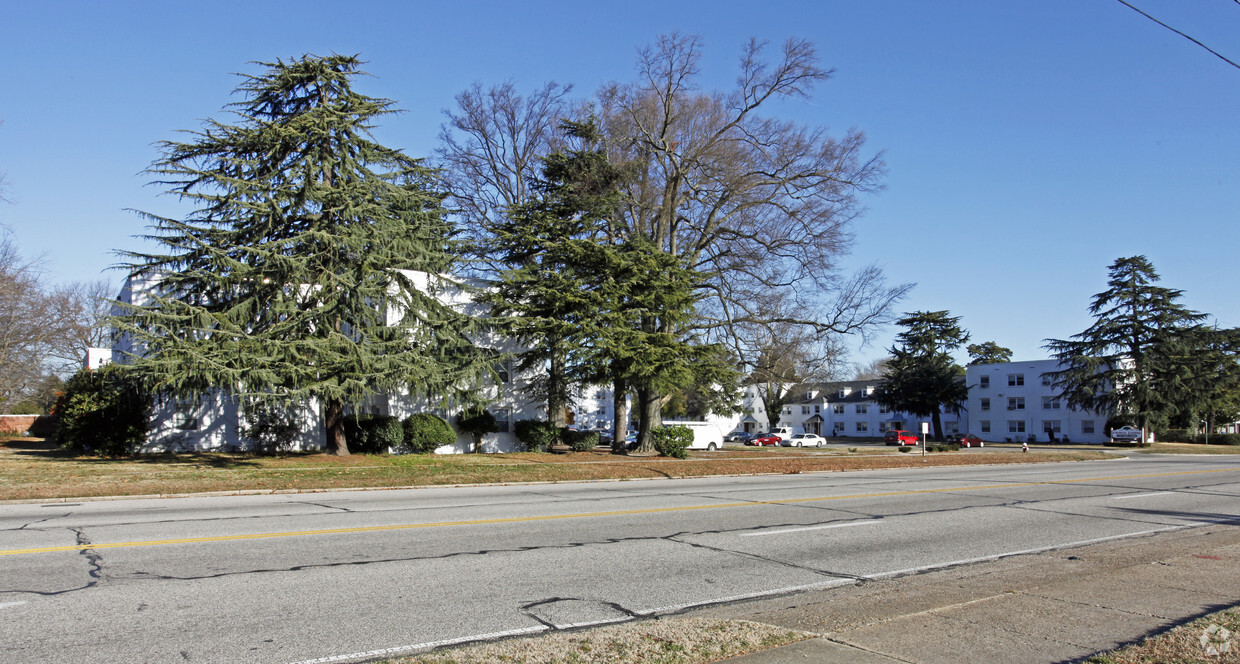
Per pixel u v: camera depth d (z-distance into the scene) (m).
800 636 5.69
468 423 30.31
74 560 8.30
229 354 20.30
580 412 44.22
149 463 22.59
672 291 29.19
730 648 5.34
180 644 5.44
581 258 28.84
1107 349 62.16
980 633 5.86
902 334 73.50
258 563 8.23
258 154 23.33
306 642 5.54
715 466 25.53
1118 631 5.99
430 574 7.80
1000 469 27.91
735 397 44.31
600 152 32.38
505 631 5.90
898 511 13.72
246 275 22.02
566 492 17.23
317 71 23.73
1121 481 21.69
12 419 45.84
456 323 25.83
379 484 18.03
